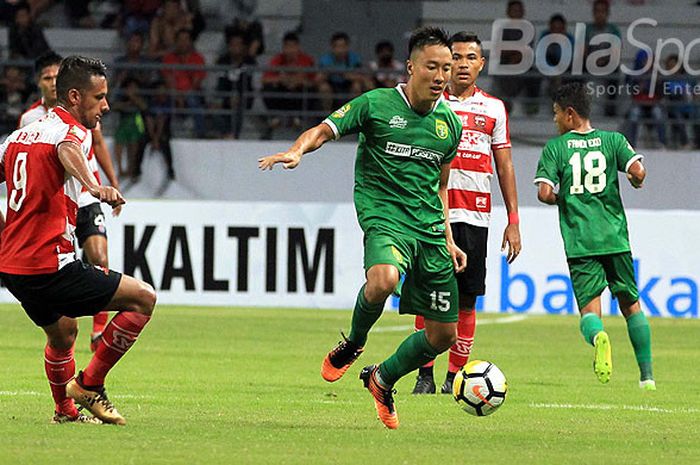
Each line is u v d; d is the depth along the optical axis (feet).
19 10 237.45
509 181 108.99
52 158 74.02
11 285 75.46
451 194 107.04
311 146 76.84
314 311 188.85
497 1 259.19
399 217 79.20
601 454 72.74
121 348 77.25
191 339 150.41
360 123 78.89
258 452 69.92
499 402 86.38
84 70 74.90
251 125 222.28
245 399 97.50
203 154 214.90
